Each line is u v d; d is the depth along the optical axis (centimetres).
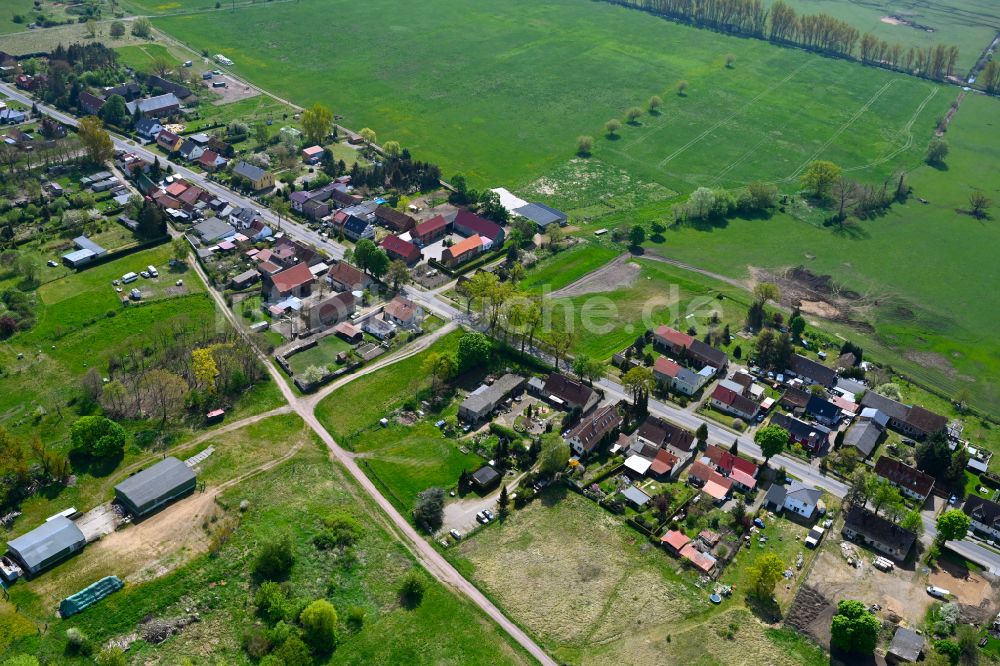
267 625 14088
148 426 18488
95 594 14238
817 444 19450
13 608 13925
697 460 18725
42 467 16862
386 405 19988
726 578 15850
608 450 19000
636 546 16450
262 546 15400
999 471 19375
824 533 17038
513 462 18462
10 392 19275
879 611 15225
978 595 15775
